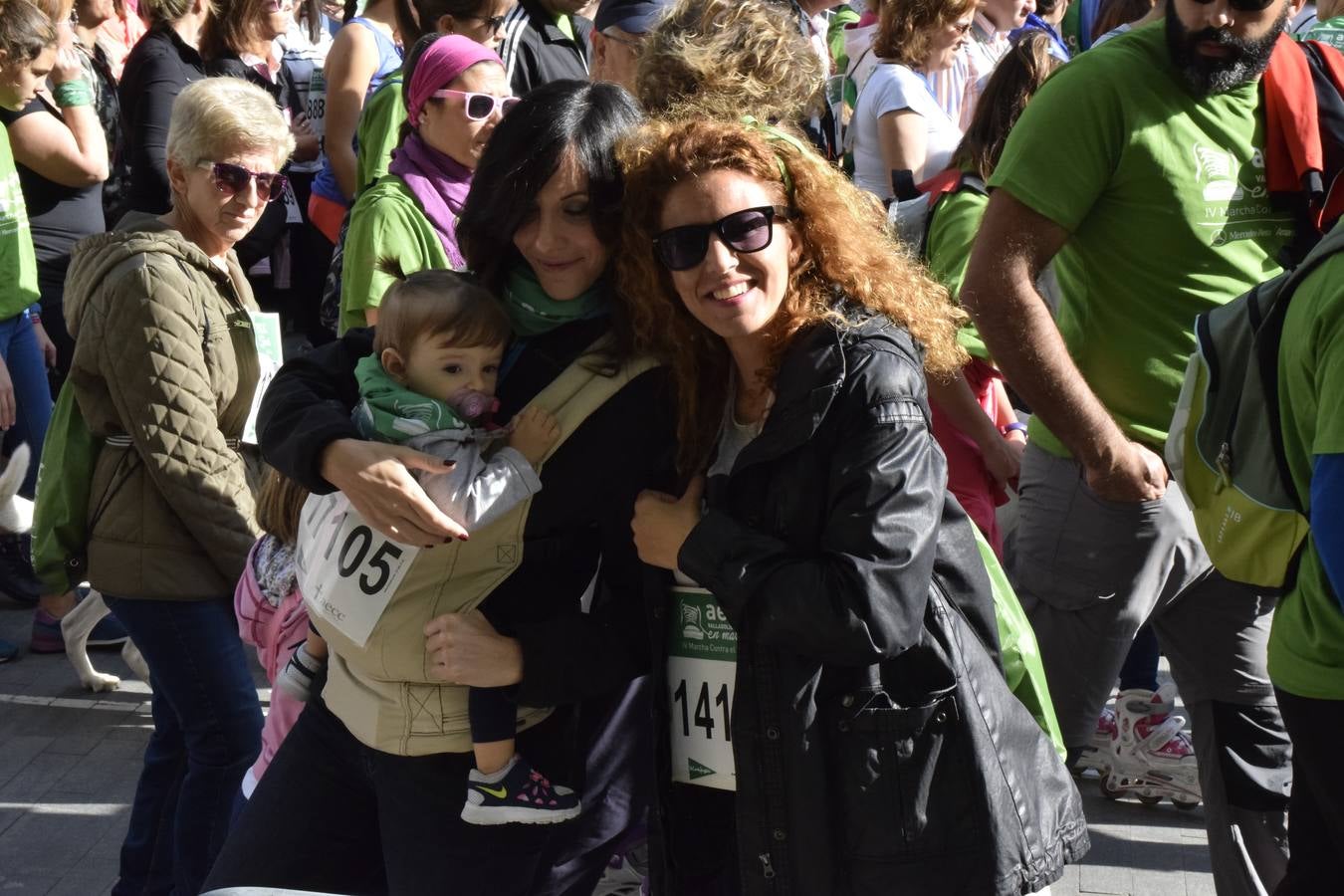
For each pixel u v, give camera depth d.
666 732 2.35
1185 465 2.62
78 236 5.55
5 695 4.75
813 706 2.09
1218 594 3.08
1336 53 3.04
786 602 2.01
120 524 3.11
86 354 3.05
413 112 3.58
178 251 3.09
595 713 2.50
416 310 2.21
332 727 2.53
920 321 2.16
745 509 2.14
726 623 2.27
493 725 2.27
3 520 3.85
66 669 4.96
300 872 2.53
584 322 2.33
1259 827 3.08
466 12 4.25
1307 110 2.91
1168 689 4.12
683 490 2.28
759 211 2.06
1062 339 2.98
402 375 2.26
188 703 3.17
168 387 3.02
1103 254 2.99
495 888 2.38
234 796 3.21
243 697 3.20
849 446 2.03
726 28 2.61
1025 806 2.16
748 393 2.22
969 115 5.34
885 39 4.98
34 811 4.03
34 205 5.45
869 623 1.96
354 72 5.44
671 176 2.09
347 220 3.75
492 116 3.53
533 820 2.30
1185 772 3.93
